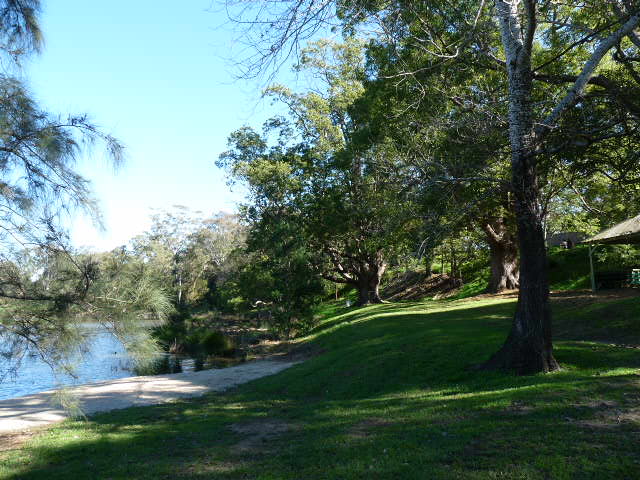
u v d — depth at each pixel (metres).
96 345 5.58
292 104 34.69
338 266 40.09
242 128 37.03
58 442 9.01
